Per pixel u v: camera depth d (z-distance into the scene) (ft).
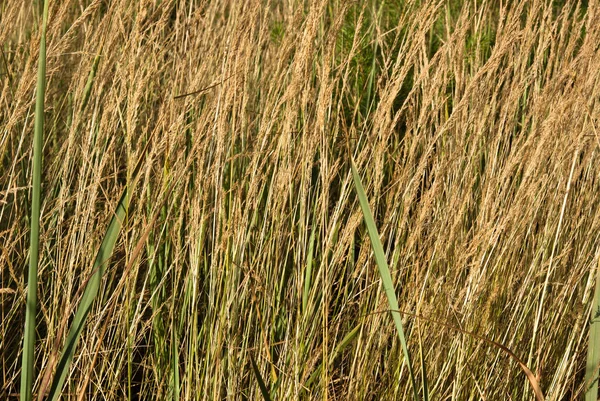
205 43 11.32
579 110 9.82
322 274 8.79
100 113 11.02
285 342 8.96
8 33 11.82
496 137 10.23
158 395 8.98
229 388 9.00
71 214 11.30
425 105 9.70
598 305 7.75
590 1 10.30
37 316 10.52
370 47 14.21
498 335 9.68
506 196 10.06
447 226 9.66
